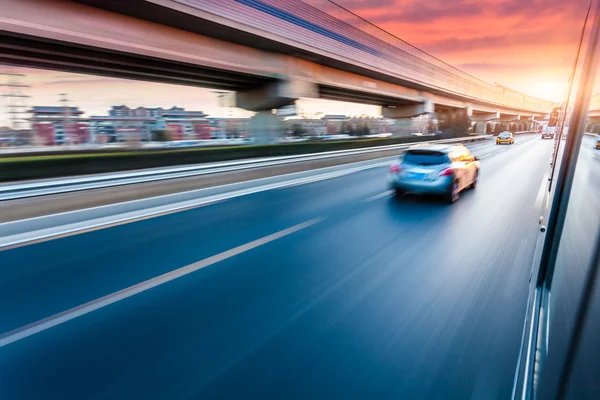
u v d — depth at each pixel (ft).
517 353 9.18
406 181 29.25
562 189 8.07
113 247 18.21
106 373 8.67
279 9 66.39
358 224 22.13
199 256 16.76
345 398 7.74
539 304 8.34
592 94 6.43
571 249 5.95
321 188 36.83
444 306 11.71
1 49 50.39
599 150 5.25
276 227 21.75
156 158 53.31
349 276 14.26
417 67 119.85
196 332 10.39
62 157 44.19
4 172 39.27
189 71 71.36
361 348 9.50
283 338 10.00
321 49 78.13
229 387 8.11
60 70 69.82
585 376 3.28
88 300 12.47
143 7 47.44
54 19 42.86
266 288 13.26
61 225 22.20
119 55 55.77
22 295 12.93
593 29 6.92
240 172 45.75
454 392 7.87
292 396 7.81
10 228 20.51
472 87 176.76
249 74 74.90
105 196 29.53
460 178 29.76
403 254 16.74
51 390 8.12
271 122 102.12
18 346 9.81
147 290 13.19
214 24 55.67
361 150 75.51
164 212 26.32
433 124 192.13
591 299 3.49
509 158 65.92
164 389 8.11
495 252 16.89
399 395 7.82
